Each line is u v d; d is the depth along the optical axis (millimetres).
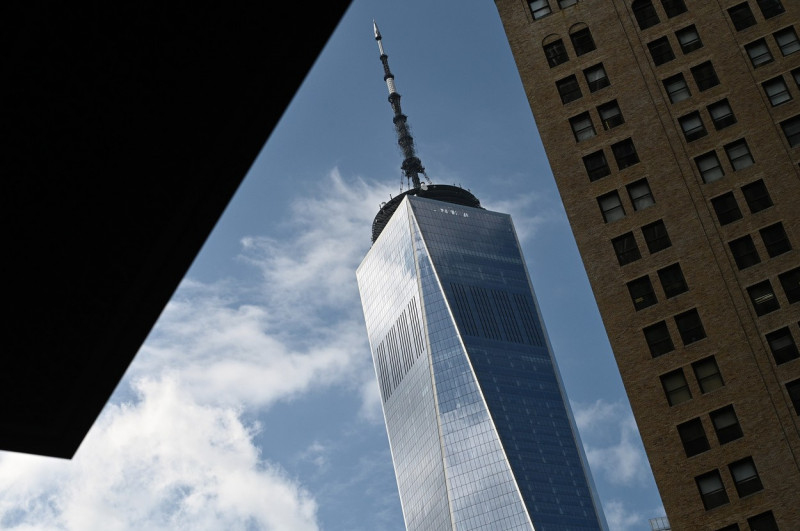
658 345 84500
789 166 87438
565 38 98125
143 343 19672
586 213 90750
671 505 79188
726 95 91500
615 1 98188
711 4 95375
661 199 89375
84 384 19672
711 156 89875
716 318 83938
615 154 92188
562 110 95250
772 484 77375
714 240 86625
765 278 84250
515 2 101375
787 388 80188
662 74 93938
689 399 82000
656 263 87188
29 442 20344
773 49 92062
